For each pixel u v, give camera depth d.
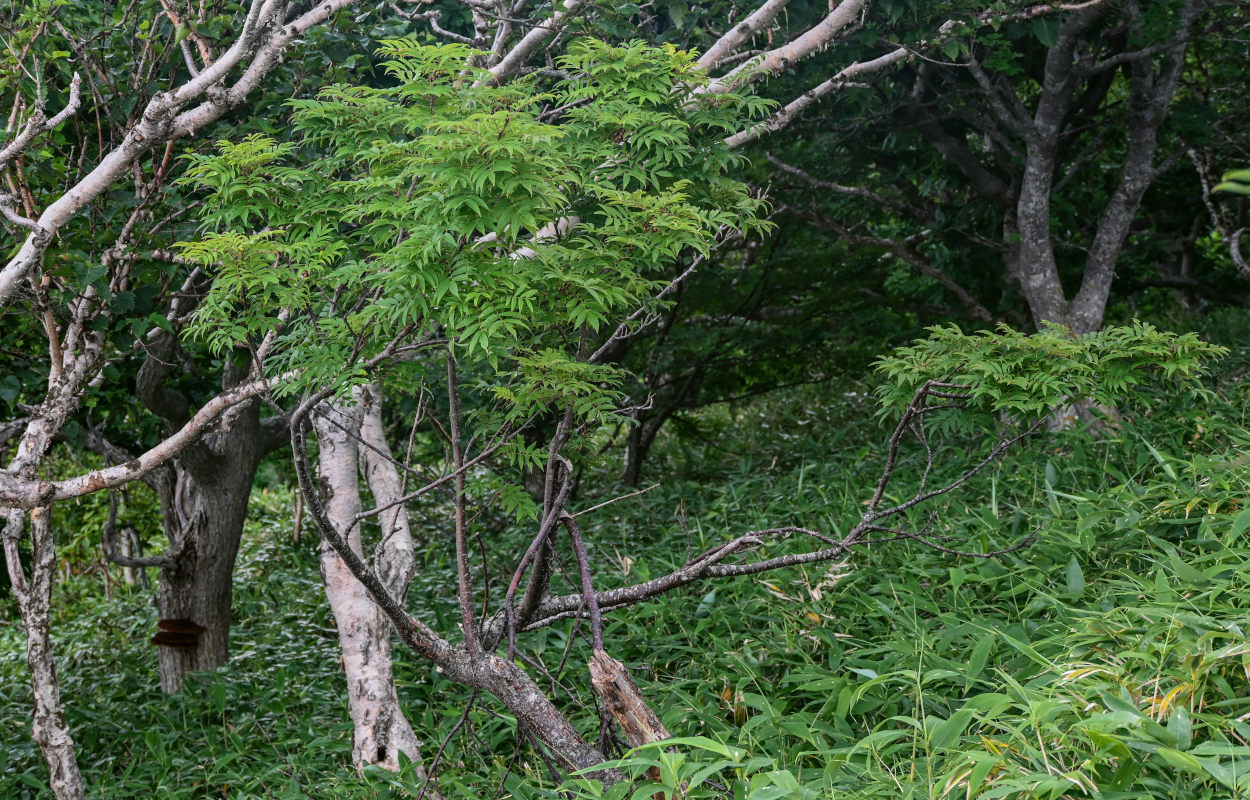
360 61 5.89
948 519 5.36
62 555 12.20
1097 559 4.46
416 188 3.12
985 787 2.49
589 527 8.11
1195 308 12.17
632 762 2.56
